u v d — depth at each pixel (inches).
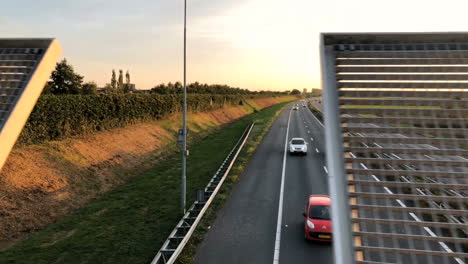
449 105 286.8
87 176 768.3
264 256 415.8
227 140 1430.9
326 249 432.8
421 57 307.3
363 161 272.4
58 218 572.7
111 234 492.7
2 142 277.4
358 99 300.7
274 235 478.6
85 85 1430.9
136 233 493.7
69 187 690.2
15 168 646.5
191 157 1079.0
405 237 236.4
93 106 1005.8
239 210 582.9
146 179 818.2
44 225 541.6
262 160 1021.2
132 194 692.1
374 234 238.1
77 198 662.5
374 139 282.4
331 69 313.3
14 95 312.5
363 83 309.7
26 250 446.3
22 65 342.6
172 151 1189.1
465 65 300.0
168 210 589.9
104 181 779.4
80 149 859.4
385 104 296.5
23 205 571.2
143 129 1282.0
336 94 303.4
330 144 268.7
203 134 1609.3
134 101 1275.8
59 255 431.2
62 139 864.9
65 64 1333.7
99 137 998.4
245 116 2827.3
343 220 242.5
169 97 1610.5
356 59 315.6
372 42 323.0
